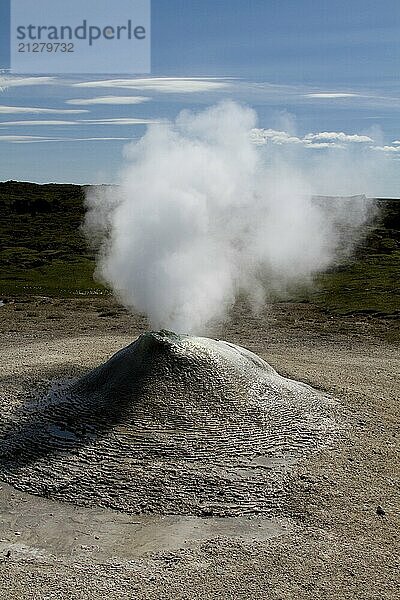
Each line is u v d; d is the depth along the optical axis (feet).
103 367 94.43
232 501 70.79
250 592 56.95
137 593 56.90
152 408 83.92
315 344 146.00
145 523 68.18
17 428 86.22
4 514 70.28
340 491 72.74
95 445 79.71
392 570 60.08
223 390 87.71
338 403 97.19
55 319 173.27
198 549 63.57
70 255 286.46
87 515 69.72
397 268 246.47
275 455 78.89
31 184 535.60
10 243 318.04
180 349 91.30
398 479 75.82
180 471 74.74
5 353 132.26
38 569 60.75
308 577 59.00
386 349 141.38
